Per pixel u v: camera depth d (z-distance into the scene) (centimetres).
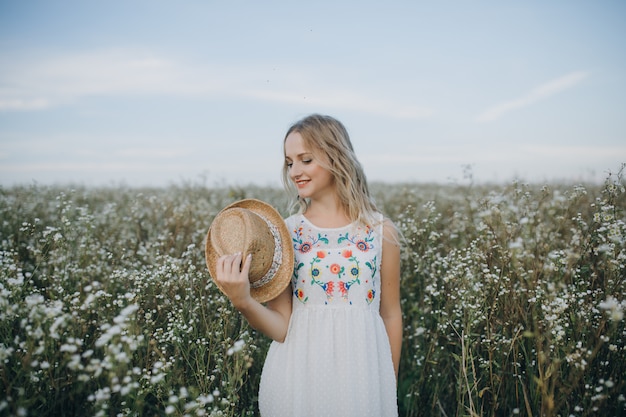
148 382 239
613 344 262
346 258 249
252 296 244
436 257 406
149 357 271
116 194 926
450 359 344
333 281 246
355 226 258
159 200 646
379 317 254
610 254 285
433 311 359
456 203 768
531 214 365
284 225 250
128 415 218
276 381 242
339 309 244
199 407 228
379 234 261
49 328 219
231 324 304
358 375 234
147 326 283
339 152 258
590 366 251
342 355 237
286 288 255
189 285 325
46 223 553
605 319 250
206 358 300
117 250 457
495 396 280
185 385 270
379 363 244
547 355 239
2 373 201
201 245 459
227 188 783
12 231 490
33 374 213
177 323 279
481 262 352
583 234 344
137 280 318
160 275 327
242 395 295
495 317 298
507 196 427
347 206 264
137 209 582
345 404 231
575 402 257
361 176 271
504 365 290
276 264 241
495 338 293
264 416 247
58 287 310
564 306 248
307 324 244
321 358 237
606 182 326
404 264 423
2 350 202
